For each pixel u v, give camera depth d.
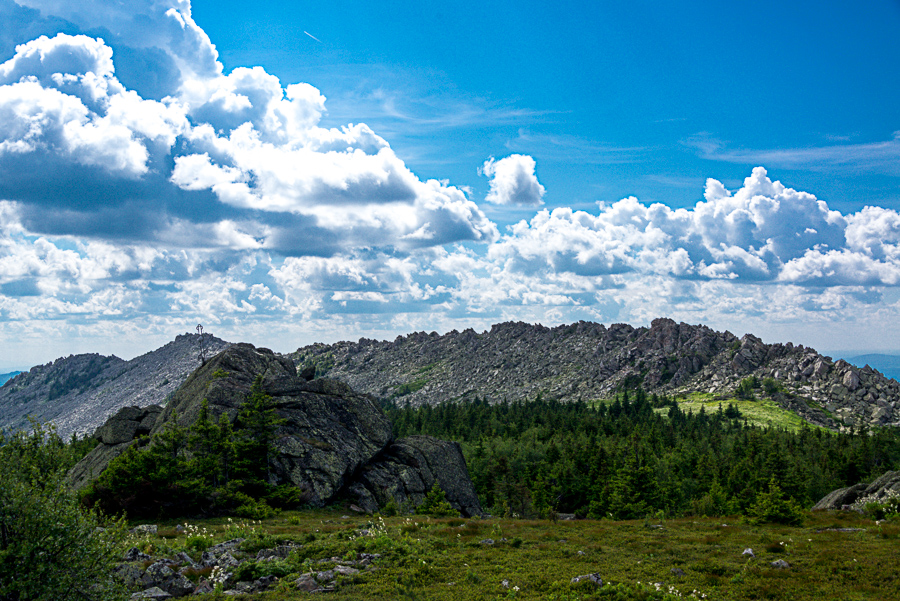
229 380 73.44
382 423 75.44
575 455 116.94
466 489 74.12
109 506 45.44
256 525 41.22
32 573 17.12
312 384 76.56
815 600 22.33
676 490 100.81
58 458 22.20
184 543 34.00
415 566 28.17
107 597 19.08
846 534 36.16
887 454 127.44
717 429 183.25
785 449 137.12
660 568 28.45
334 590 24.45
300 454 63.22
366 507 61.62
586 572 27.47
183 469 49.25
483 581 25.94
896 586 23.42
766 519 46.50
